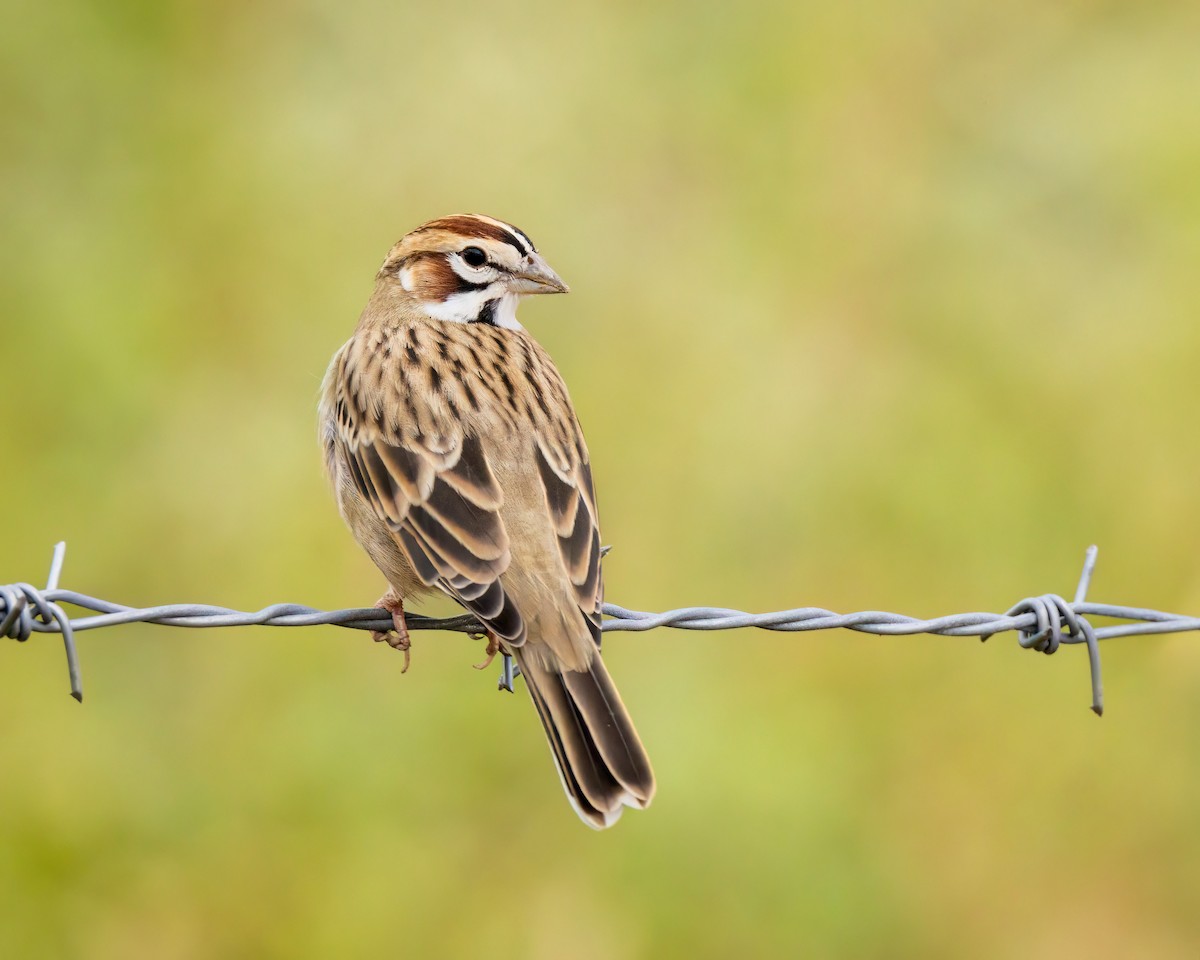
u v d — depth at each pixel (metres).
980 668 13.51
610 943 12.09
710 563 13.98
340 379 9.84
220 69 16.59
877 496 14.34
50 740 12.76
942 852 12.92
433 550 9.05
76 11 16.34
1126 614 9.33
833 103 16.39
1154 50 17.19
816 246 15.69
